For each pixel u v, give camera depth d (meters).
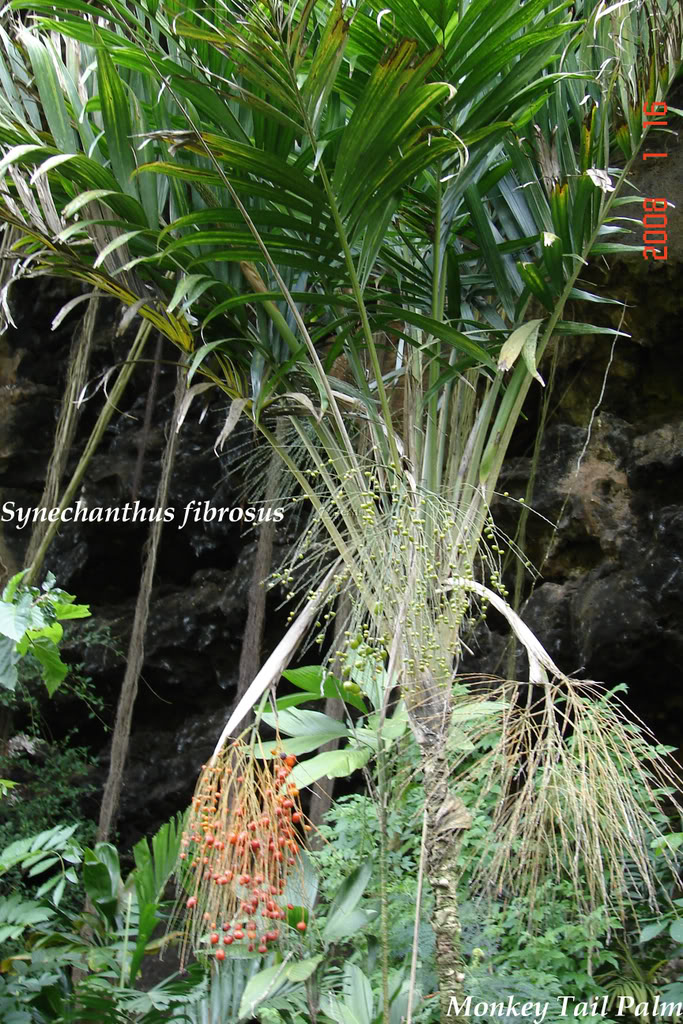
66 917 2.87
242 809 1.78
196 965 2.38
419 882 1.84
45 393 5.71
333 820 3.22
